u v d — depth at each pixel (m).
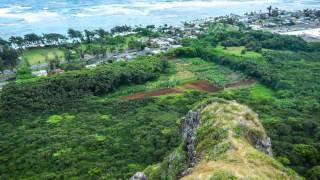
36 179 122.06
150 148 139.62
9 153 145.12
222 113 82.50
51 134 161.25
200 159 72.62
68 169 127.81
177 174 77.00
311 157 120.00
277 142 128.00
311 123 155.38
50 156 138.25
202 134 79.06
